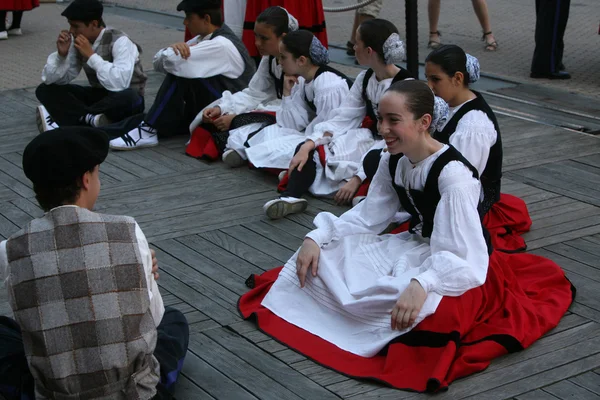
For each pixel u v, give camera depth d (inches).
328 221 126.7
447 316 110.0
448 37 348.5
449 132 140.0
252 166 194.1
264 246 151.9
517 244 147.4
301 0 243.0
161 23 409.1
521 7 418.6
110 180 189.0
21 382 93.4
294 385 108.3
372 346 113.0
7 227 162.9
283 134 192.1
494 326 115.1
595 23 372.2
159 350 101.9
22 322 86.4
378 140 180.5
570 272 138.9
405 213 138.7
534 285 128.8
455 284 110.8
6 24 406.3
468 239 113.0
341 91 181.9
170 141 220.1
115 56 220.2
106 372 86.3
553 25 273.0
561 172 189.0
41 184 87.1
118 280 86.7
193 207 171.5
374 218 125.8
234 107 203.2
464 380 108.0
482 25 322.7
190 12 218.1
